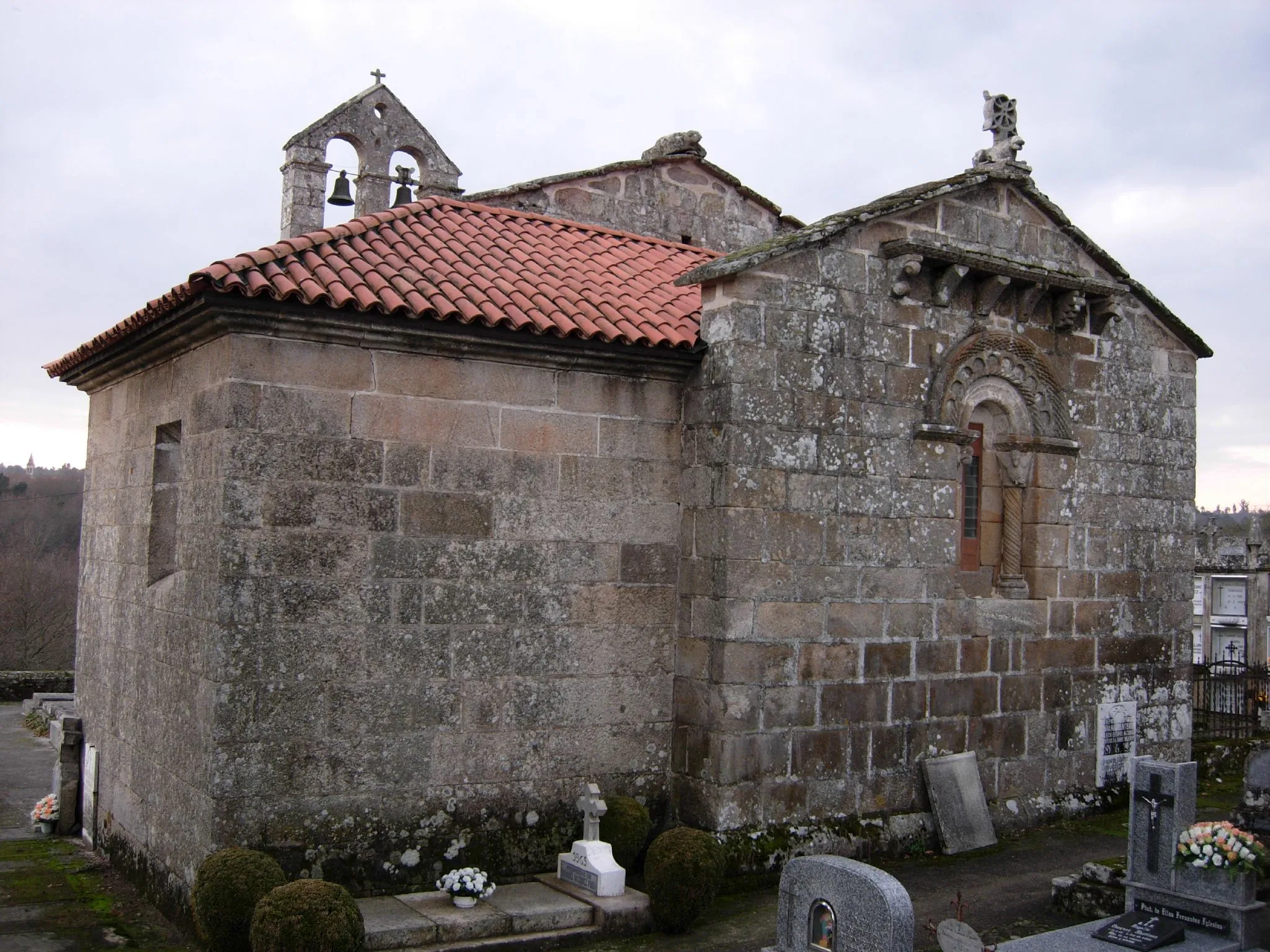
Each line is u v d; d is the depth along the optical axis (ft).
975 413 43.96
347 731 33.09
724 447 37.17
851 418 39.42
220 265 32.30
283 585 32.40
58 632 153.28
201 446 33.99
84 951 31.19
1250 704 62.44
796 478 38.11
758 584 37.22
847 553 39.11
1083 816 44.78
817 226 38.86
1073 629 45.16
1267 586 87.76
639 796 37.73
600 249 45.96
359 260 36.40
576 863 34.45
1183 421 49.49
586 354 36.65
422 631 34.37
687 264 46.68
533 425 36.45
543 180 55.67
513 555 35.94
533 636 36.19
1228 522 153.17
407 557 34.24
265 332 32.50
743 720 36.76
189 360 35.78
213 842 31.12
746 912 34.30
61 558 171.94
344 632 33.19
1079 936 30.22
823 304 38.99
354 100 53.26
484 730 35.27
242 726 31.63
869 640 39.50
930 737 40.91
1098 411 46.52
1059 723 44.57
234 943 29.07
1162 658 48.21
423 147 54.95
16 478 216.74
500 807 35.40
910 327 41.04
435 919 30.99
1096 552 46.16
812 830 37.76
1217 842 30.50
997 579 44.14
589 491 37.35
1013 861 39.55
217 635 31.63
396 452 34.22
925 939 32.27
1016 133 44.24
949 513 41.73
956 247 41.09
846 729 38.86
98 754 42.63
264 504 32.30
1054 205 45.03
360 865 33.04
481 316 34.47
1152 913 31.42
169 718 35.04
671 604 38.63
